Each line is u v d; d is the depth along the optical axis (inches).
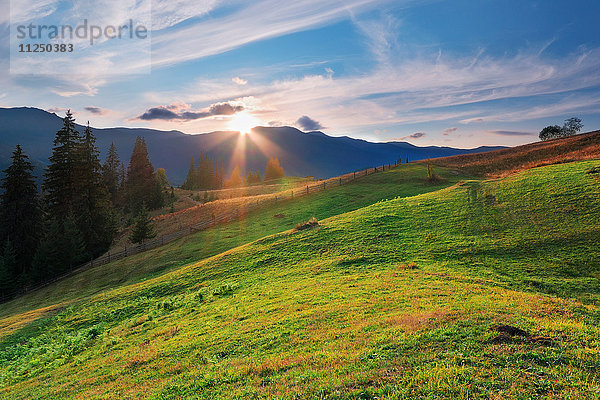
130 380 485.7
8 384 644.1
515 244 979.3
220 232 2042.3
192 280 1168.2
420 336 407.5
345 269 956.6
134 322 861.2
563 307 518.3
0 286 1857.8
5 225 2135.8
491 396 271.9
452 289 660.7
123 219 3597.4
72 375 593.3
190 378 438.3
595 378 293.6
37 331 1005.8
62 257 2039.9
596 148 2546.8
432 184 2356.1
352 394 299.6
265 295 823.7
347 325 521.3
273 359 435.5
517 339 379.9
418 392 288.8
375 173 3078.2
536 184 1499.8
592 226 994.1
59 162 2362.2
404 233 1203.2
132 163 4042.8
